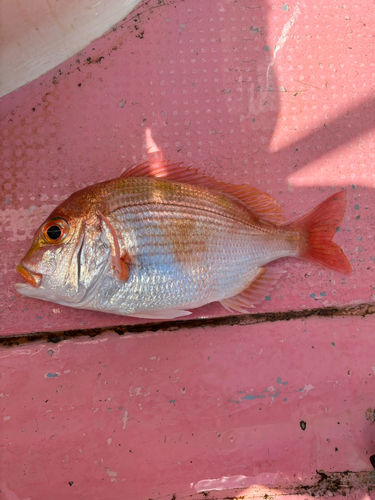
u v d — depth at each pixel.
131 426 0.31
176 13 0.33
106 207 0.27
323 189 0.34
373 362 0.33
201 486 0.31
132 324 0.32
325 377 0.33
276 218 0.31
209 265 0.29
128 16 0.33
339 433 0.32
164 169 0.29
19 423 0.30
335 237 0.34
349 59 0.35
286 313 0.33
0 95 0.32
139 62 0.33
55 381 0.31
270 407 0.32
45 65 0.32
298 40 0.34
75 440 0.31
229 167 0.33
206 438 0.31
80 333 0.32
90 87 0.32
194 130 0.33
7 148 0.32
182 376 0.32
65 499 0.30
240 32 0.34
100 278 0.27
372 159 0.35
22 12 0.30
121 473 0.30
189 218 0.28
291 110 0.34
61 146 0.32
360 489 0.32
